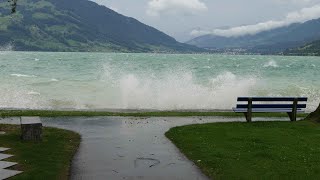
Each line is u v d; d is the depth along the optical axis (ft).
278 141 43.14
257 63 387.75
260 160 34.78
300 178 29.66
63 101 90.89
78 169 31.94
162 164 33.91
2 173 29.37
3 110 71.31
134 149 39.65
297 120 61.46
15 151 36.63
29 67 242.58
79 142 42.91
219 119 62.90
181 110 77.36
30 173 29.53
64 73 186.29
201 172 31.60
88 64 295.28
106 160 35.04
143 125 55.42
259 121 59.00
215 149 39.04
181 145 41.47
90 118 61.72
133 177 29.91
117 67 252.21
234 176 30.14
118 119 61.00
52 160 33.88
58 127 52.85
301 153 37.40
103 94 102.63
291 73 218.59
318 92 115.75
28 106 83.15
